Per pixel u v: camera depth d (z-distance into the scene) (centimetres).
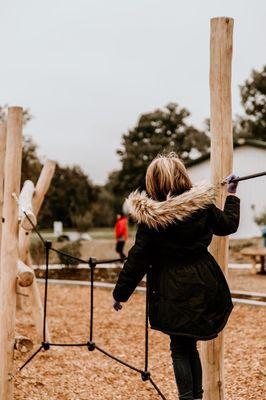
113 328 821
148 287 351
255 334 751
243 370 575
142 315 926
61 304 1027
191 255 338
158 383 548
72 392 503
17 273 420
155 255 347
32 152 2220
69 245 1511
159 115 5738
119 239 1709
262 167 2358
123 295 344
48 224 3712
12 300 416
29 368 562
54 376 546
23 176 2166
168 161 347
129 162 5422
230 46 396
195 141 5684
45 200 3556
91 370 581
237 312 915
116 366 606
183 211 329
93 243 2416
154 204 330
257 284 1227
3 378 412
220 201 391
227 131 395
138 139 5738
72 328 815
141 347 706
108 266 1578
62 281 1288
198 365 351
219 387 401
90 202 4941
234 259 1816
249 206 2372
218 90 396
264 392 500
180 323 330
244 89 5272
